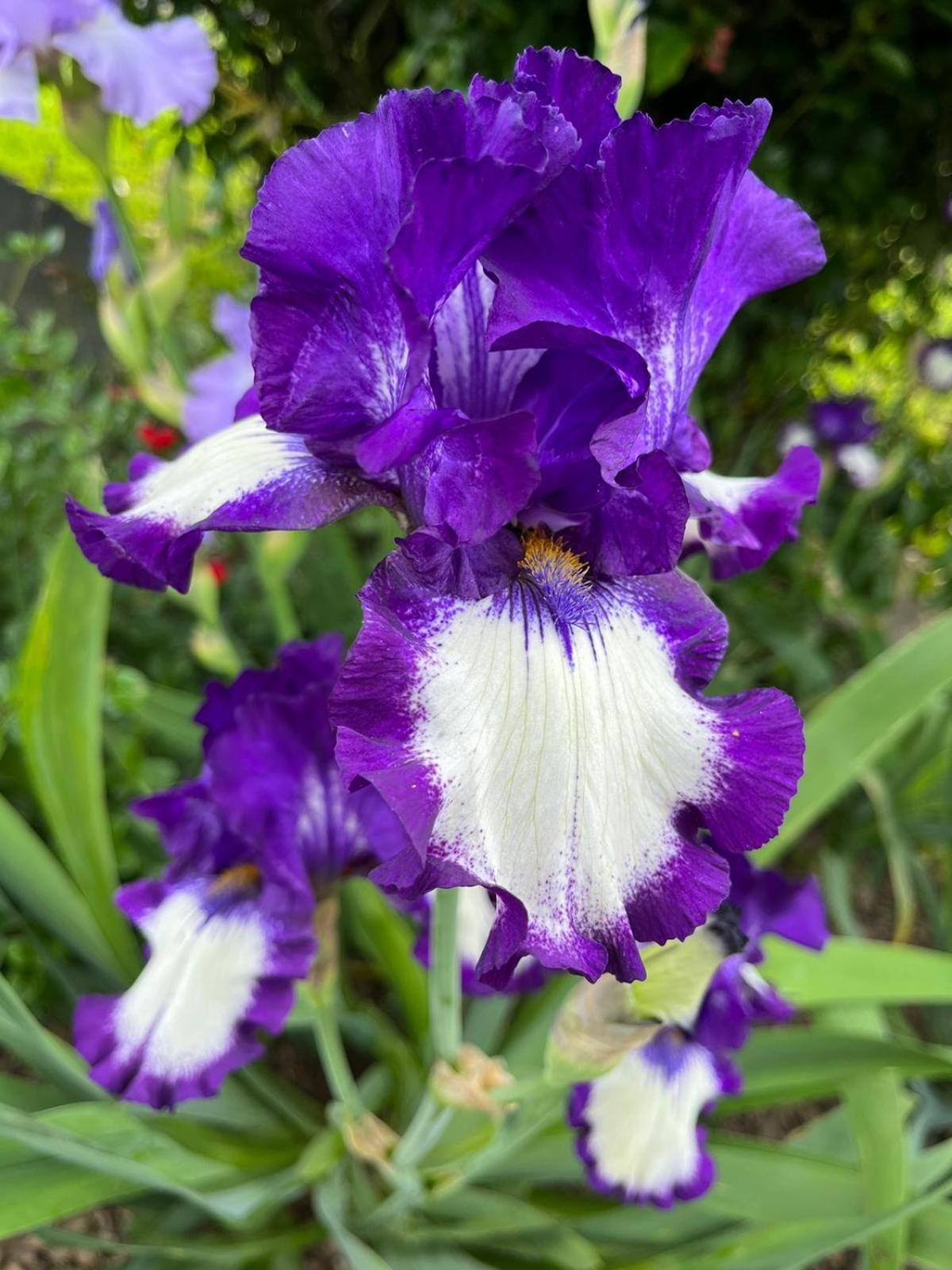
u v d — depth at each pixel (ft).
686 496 0.54
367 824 0.82
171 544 0.58
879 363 3.03
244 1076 1.22
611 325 0.53
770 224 0.64
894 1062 1.02
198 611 1.36
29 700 1.13
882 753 1.88
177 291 1.46
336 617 1.74
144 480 0.69
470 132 0.50
